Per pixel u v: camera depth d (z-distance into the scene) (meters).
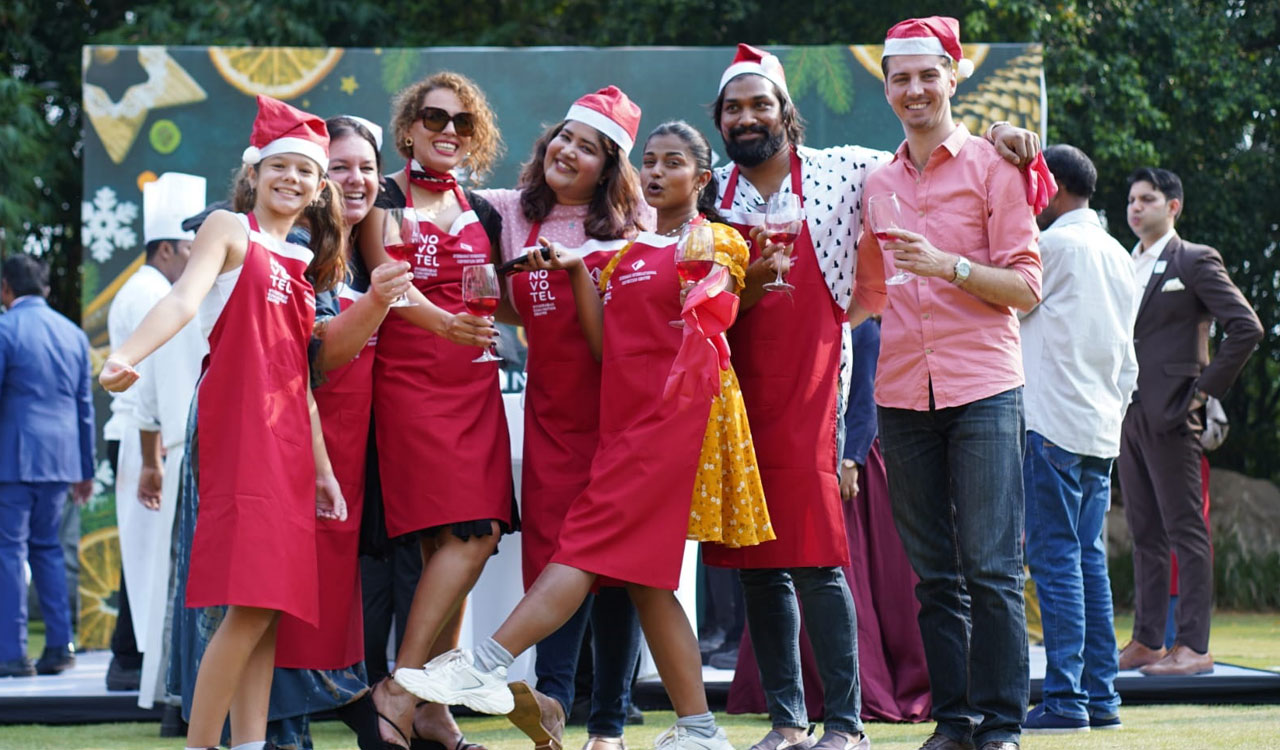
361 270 3.92
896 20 11.52
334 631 3.59
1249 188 11.95
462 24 12.83
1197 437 5.82
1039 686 5.20
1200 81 11.59
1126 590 10.14
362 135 3.86
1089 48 11.42
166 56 7.21
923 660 4.90
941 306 3.64
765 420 3.77
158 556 4.84
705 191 3.97
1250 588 9.87
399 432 3.73
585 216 3.97
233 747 3.42
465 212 3.94
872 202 3.53
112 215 7.20
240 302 3.31
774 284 3.52
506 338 6.59
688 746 3.56
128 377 3.05
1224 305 5.81
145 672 4.80
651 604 3.58
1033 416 4.61
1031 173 3.63
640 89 7.16
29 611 9.98
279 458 3.31
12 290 6.67
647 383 3.60
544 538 3.82
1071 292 4.60
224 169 7.23
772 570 3.86
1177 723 4.68
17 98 11.41
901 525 3.78
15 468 6.24
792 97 7.14
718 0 11.80
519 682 3.49
